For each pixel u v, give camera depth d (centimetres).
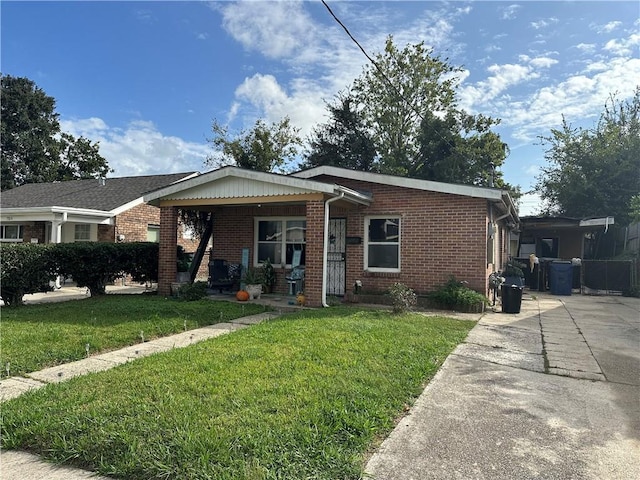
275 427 308
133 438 290
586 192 2152
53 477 258
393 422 341
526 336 686
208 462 263
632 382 459
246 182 984
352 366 459
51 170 3694
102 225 1633
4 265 872
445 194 997
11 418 326
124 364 475
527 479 261
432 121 2577
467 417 354
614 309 1048
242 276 1160
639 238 1752
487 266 991
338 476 255
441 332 673
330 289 1126
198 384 396
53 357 509
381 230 1077
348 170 1076
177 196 1063
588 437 321
